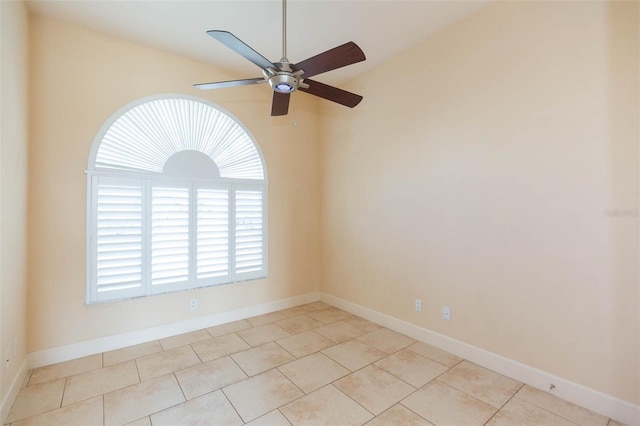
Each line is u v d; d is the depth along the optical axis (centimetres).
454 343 273
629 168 184
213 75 343
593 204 196
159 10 249
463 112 264
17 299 220
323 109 423
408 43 300
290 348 286
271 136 389
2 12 190
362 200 367
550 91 214
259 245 379
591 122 197
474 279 258
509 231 236
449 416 191
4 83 193
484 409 198
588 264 199
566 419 188
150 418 191
